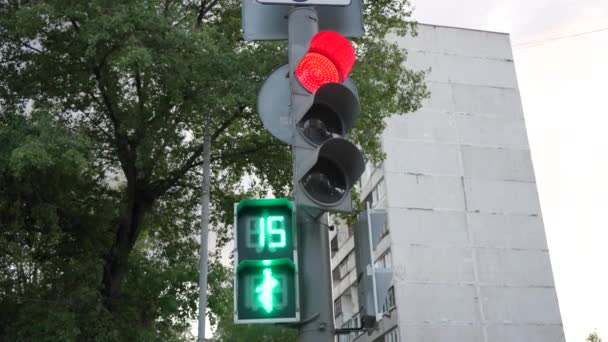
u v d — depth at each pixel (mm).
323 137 3691
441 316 38281
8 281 14297
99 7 12266
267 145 16125
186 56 12867
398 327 37438
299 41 3998
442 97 44156
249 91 12594
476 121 44094
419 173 41562
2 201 13891
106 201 15914
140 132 14117
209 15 16484
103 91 14133
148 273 15969
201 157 16531
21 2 13719
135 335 14602
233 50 13859
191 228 17281
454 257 39938
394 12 17109
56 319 12836
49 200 14305
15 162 11180
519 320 39375
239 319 3469
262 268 3551
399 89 17266
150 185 16109
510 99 45312
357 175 3512
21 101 13672
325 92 3650
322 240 3637
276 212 3699
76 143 11781
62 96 13734
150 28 12555
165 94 13523
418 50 45188
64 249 15516
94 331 13594
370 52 16078
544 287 40531
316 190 3486
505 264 40594
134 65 12531
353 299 44250
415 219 40312
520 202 42469
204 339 11953
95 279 14727
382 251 41000
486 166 42969
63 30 13570
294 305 3498
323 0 4164
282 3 4145
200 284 12320
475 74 45469
